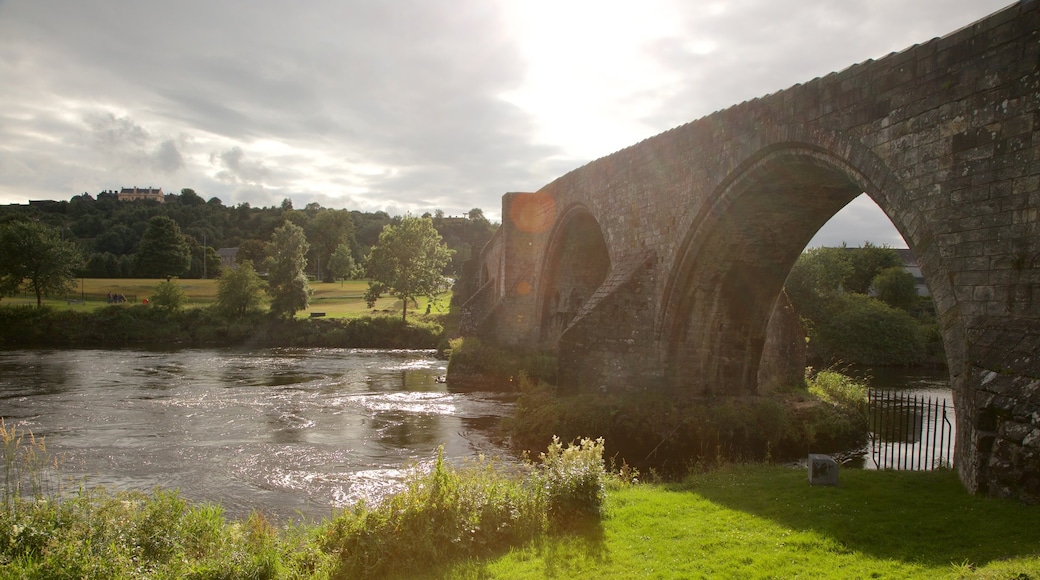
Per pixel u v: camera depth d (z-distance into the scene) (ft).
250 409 81.30
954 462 35.35
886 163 39.63
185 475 51.62
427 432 69.00
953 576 20.49
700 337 68.03
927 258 36.47
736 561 24.53
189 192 596.70
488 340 120.98
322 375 118.01
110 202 538.06
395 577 25.25
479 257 215.92
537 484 31.81
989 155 33.04
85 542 25.13
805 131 46.57
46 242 191.31
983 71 33.53
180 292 197.88
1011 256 31.68
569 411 62.54
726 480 39.34
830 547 25.27
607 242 81.61
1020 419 27.32
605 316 67.77
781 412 64.13
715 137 57.72
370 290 200.64
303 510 43.27
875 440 70.49
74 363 128.98
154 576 22.76
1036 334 29.35
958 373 33.53
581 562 25.54
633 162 73.77
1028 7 31.32
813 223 60.13
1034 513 25.57
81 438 63.82
